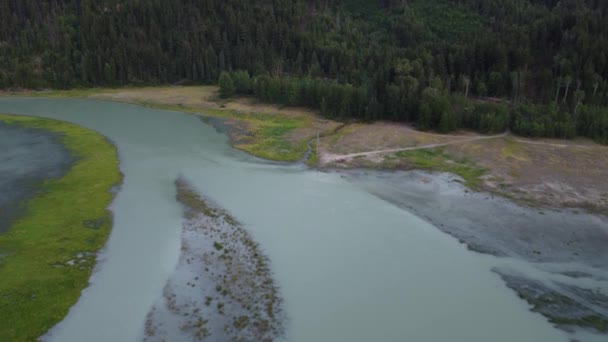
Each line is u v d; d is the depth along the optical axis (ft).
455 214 181.47
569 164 242.58
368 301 127.03
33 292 124.98
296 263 144.56
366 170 235.61
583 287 133.39
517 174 227.61
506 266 144.15
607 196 199.62
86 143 282.15
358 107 345.51
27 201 188.44
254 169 236.63
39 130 314.35
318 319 119.44
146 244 155.12
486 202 193.36
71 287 128.88
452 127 303.89
